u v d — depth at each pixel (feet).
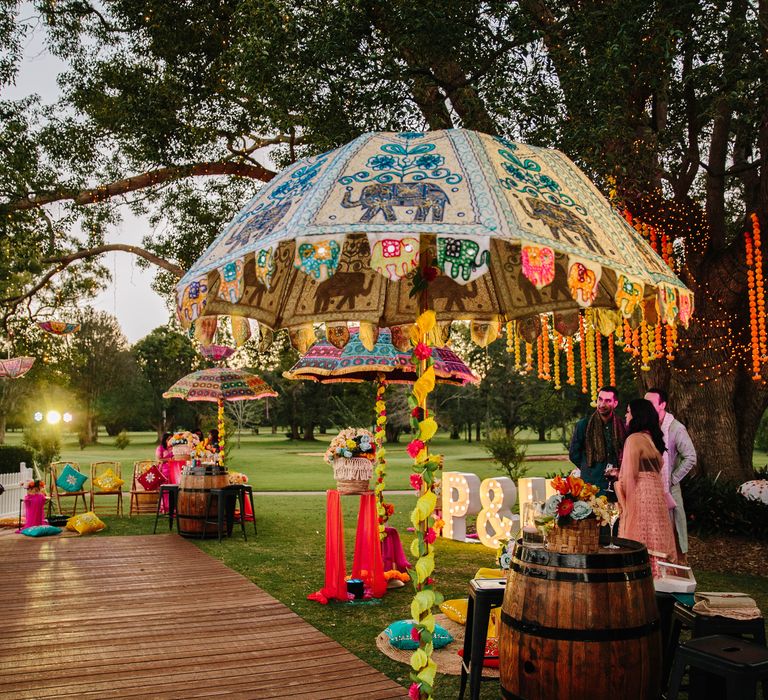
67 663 16.01
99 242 53.93
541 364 34.45
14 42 44.57
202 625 19.19
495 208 8.14
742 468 36.73
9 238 51.03
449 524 34.58
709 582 25.52
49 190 47.88
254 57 31.45
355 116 32.17
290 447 184.03
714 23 26.48
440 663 15.97
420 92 32.94
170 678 15.01
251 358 57.47
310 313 15.89
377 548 22.85
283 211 9.11
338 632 18.56
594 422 21.47
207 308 13.00
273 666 15.78
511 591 11.45
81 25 45.96
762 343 32.60
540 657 10.71
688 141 37.01
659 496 16.80
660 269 10.06
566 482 11.03
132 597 22.45
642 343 30.78
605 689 10.42
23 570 26.86
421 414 10.11
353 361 23.75
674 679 10.30
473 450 159.12
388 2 31.01
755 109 27.66
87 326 182.80
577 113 27.99
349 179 8.84
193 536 34.76
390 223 7.88
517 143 10.58
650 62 27.37
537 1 31.96
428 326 10.16
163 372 220.84
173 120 44.27
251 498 36.88
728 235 47.34
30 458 52.47
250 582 24.66
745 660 9.62
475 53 31.04
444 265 7.80
